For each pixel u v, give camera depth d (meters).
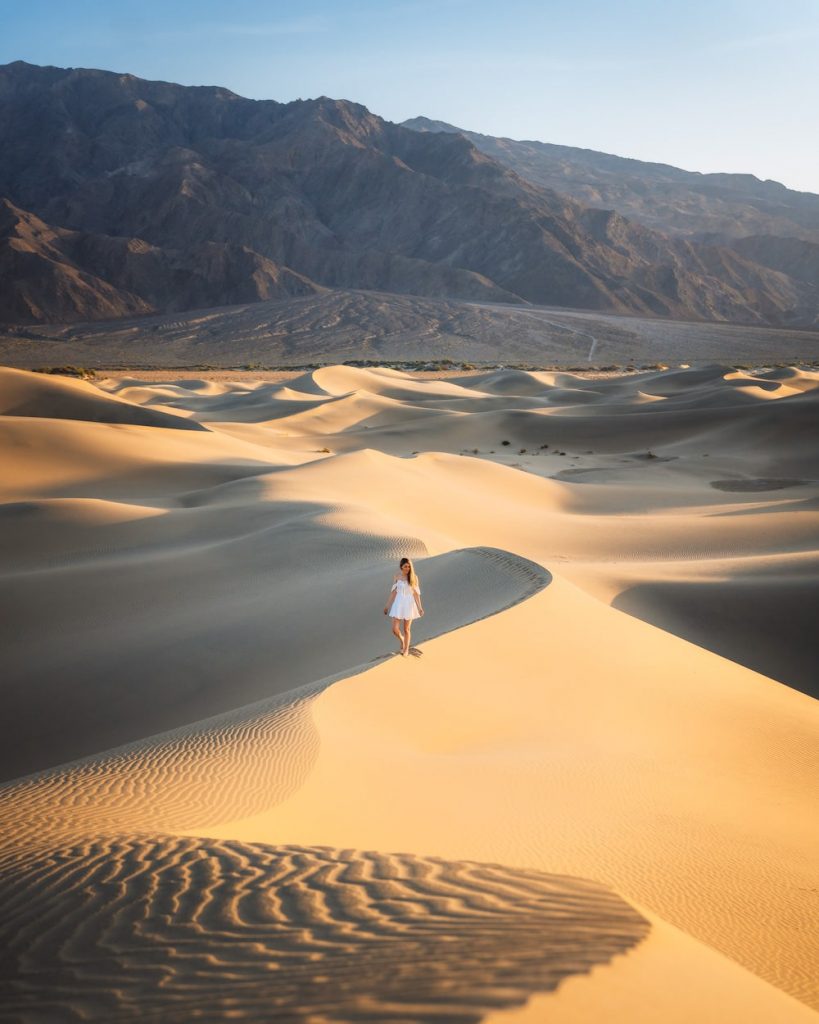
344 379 148.25
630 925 4.64
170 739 12.18
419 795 10.00
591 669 17.30
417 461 61.62
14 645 25.05
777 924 8.27
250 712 13.23
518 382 160.38
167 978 4.40
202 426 84.38
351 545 31.80
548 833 9.46
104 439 65.25
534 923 4.68
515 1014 3.51
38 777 10.85
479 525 46.69
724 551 45.25
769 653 28.47
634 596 31.55
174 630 24.91
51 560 35.56
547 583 21.48
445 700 14.35
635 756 13.38
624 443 97.44
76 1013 4.17
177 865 6.22
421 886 5.52
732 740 15.61
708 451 90.50
